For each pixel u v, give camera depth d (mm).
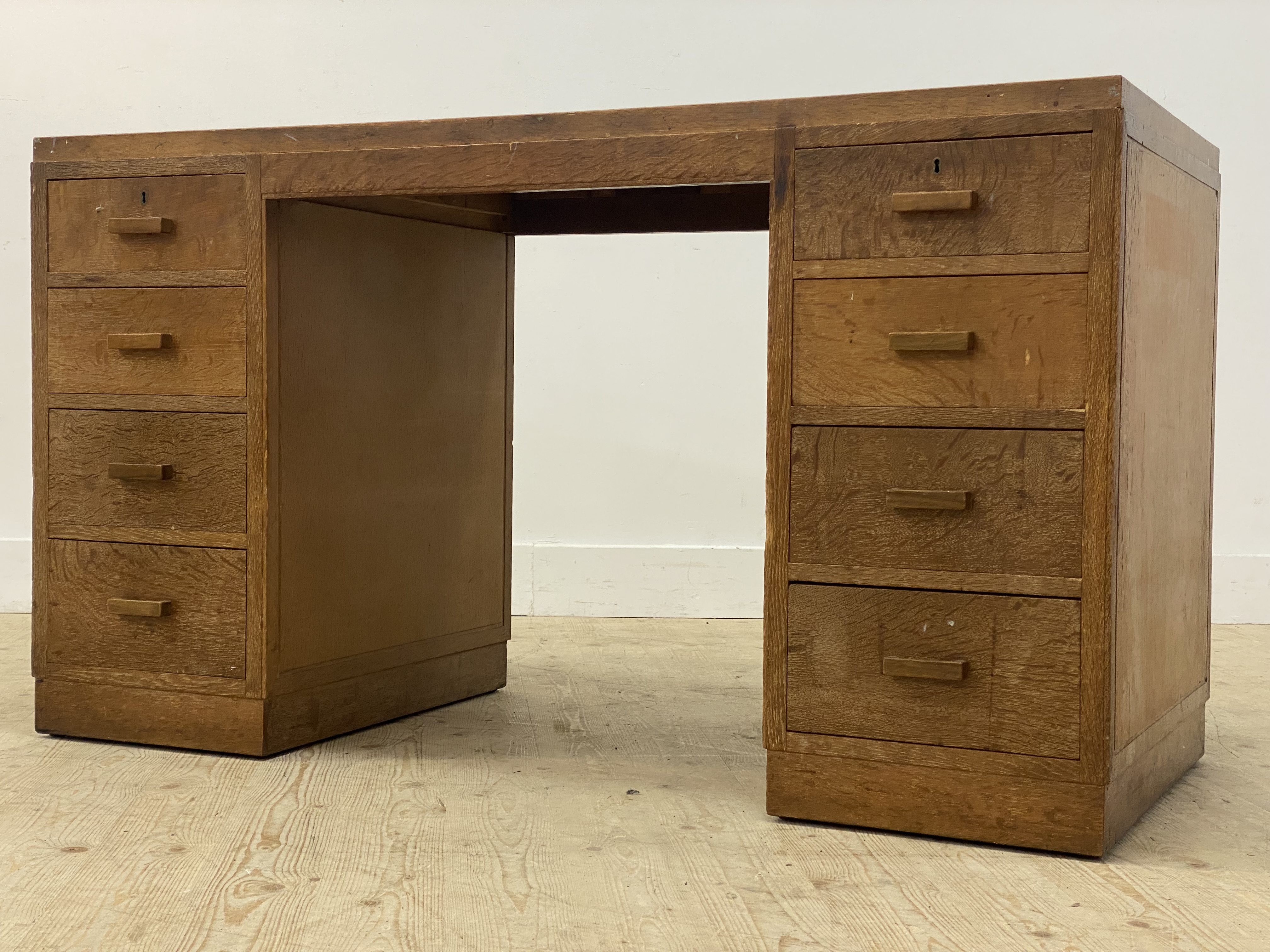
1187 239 2133
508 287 2861
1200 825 1971
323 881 1680
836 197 1876
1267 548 3838
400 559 2574
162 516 2293
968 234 1814
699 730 2533
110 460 2318
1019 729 1825
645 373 3924
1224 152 3799
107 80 3939
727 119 1942
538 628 3709
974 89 1813
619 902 1617
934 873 1738
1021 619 1814
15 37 3930
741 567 3916
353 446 2434
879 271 1859
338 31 3916
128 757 2275
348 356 2406
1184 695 2229
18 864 1731
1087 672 1782
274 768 2217
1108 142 1735
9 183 3926
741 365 3914
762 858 1794
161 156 2270
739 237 3895
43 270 2340
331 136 2166
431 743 2406
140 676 2332
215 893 1632
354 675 2471
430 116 3928
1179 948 1492
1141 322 1881
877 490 1879
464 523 2756
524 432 3943
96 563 2344
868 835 1901
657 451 3939
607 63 3900
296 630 2320
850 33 3852
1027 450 1799
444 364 2668
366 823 1924
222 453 2248
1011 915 1590
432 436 2645
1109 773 1789
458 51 3912
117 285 2293
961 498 1822
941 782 1874
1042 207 1775
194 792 2072
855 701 1912
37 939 1482
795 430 1917
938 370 1839
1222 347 3816
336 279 2365
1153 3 3791
